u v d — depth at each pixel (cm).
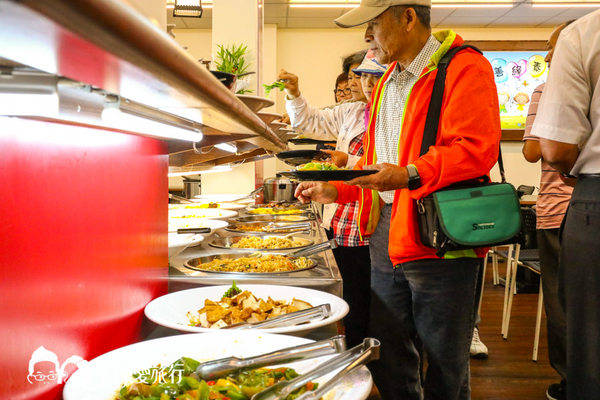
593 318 148
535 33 786
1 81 46
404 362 178
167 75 40
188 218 250
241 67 330
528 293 504
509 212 145
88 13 24
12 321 62
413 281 160
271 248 203
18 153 64
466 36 786
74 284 81
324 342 82
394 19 160
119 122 75
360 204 190
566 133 151
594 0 657
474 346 322
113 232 100
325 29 800
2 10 21
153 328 121
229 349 91
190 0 364
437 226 146
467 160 142
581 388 151
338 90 438
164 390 73
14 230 63
